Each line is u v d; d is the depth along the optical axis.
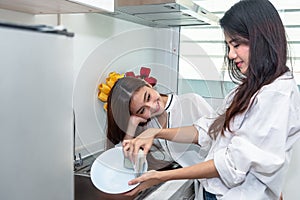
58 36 0.47
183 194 1.20
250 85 0.93
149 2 1.16
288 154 0.97
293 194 1.64
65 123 0.50
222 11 1.90
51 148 0.48
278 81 0.90
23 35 0.42
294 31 1.72
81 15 1.27
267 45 0.91
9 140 0.41
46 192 0.47
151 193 1.07
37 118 0.45
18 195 0.43
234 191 0.98
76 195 1.00
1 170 0.40
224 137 1.01
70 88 0.50
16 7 0.91
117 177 1.03
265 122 0.88
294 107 0.91
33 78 0.44
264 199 0.97
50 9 0.95
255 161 0.86
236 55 0.97
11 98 0.41
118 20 1.52
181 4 1.16
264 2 0.92
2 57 0.39
